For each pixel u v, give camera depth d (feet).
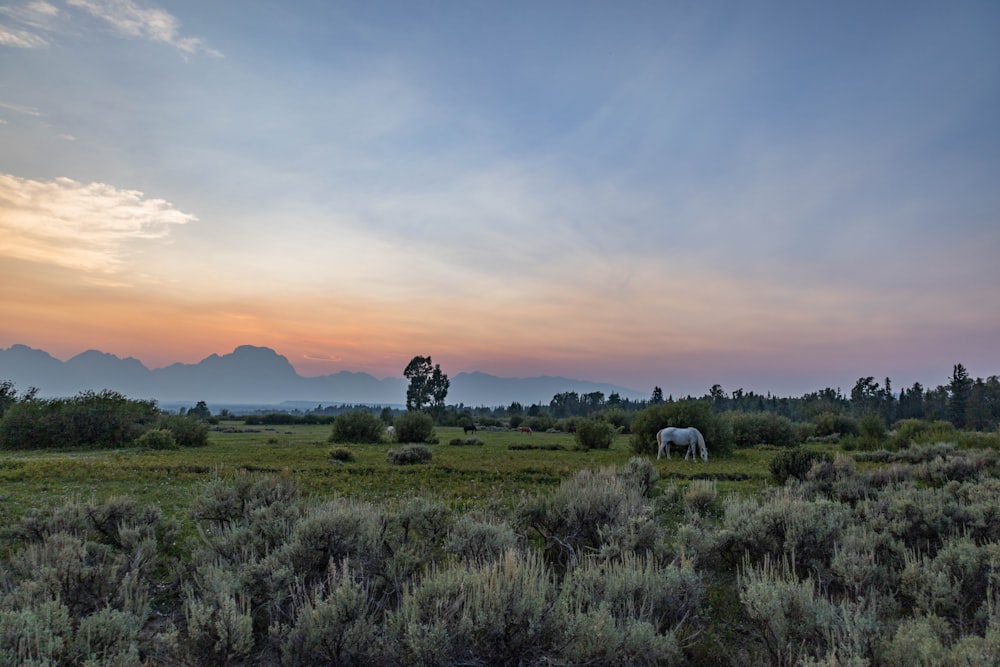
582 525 28.40
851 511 30.45
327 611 15.60
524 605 15.44
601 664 14.64
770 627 15.98
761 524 26.43
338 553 21.34
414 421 143.74
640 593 18.62
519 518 29.48
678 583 19.15
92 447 107.45
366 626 15.65
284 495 33.71
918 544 25.63
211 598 17.70
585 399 517.96
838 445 111.96
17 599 16.71
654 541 25.30
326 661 15.17
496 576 17.12
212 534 28.68
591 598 17.52
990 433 90.99
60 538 22.43
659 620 17.61
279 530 24.70
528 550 22.99
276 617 17.67
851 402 333.01
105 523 27.50
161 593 21.79
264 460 77.92
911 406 306.55
